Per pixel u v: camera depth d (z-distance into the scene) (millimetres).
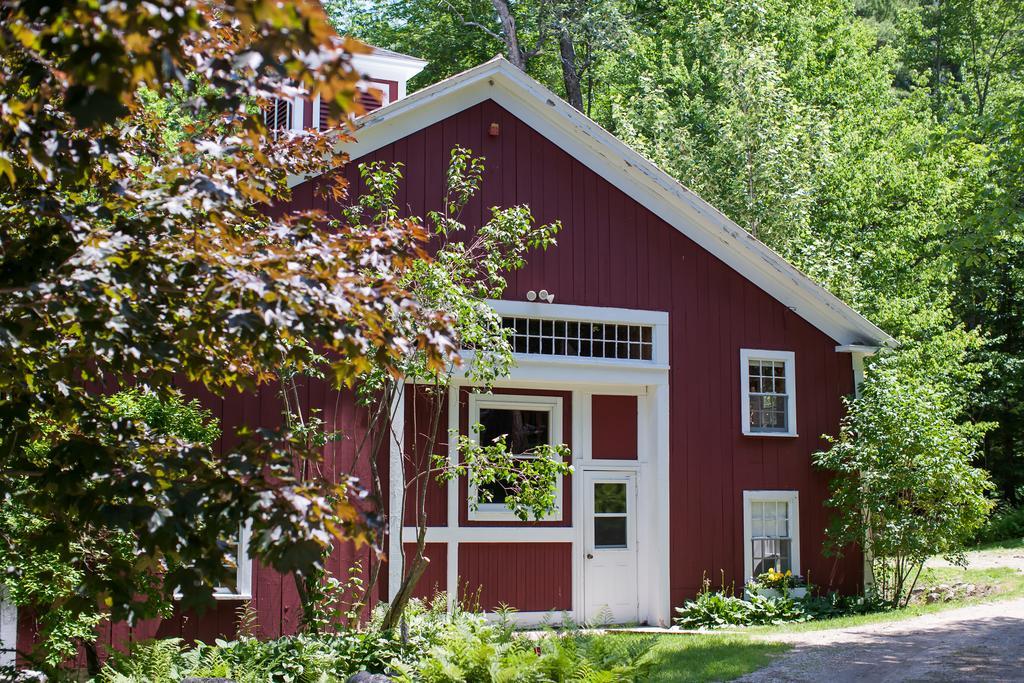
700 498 15086
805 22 30391
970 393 27328
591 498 14727
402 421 13305
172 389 5762
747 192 23469
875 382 15828
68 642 10258
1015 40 28719
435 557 13578
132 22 3223
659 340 15102
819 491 15891
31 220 5074
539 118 14734
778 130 23547
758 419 15758
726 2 28703
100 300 4344
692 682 9773
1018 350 28703
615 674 8539
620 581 14781
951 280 27500
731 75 24203
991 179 15297
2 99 4281
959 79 36875
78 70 3301
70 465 5051
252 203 5805
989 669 9938
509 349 11461
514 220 12375
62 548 5258
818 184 24750
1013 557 20047
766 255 15688
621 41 28562
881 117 29406
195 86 3549
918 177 24984
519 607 14039
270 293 4277
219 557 4406
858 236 25062
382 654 10273
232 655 10281
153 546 4508
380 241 5512
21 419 5207
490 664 8688
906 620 13547
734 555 15180
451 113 14180
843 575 15836
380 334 4645
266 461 4707
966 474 15008
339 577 12664
